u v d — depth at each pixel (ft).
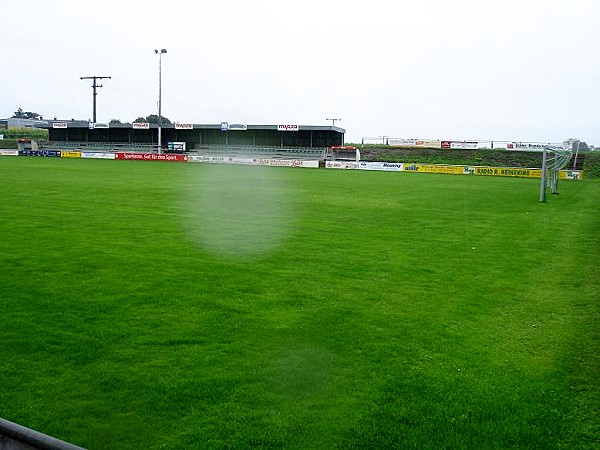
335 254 45.34
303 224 61.46
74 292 31.94
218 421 18.02
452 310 30.83
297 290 33.88
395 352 24.21
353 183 130.52
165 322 27.32
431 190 115.44
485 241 54.03
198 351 23.80
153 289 33.06
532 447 16.85
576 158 222.89
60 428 17.46
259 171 175.11
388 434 17.43
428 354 24.09
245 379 21.12
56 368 21.80
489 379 21.58
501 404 19.47
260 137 272.51
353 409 18.97
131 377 21.11
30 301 30.09
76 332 25.70
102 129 285.84
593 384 21.40
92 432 17.28
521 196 107.45
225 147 266.16
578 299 33.71
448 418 18.44
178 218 62.64
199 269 38.45
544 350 24.97
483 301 32.86
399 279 37.60
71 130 290.97
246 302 31.01
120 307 29.48
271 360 23.02
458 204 88.43
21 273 35.81
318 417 18.39
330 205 81.56
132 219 60.39
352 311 29.99
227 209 72.95
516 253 48.29
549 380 21.65
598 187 144.15
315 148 260.62
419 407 19.19
